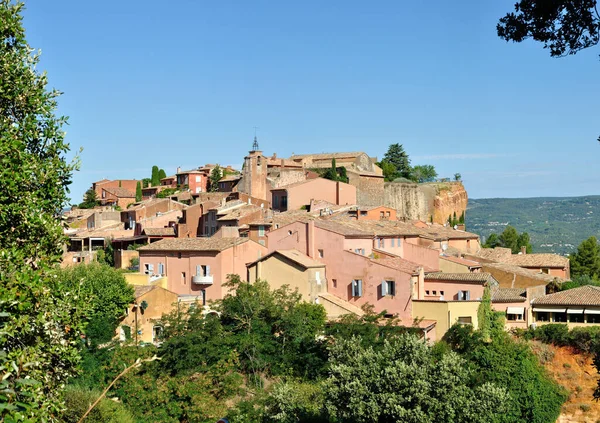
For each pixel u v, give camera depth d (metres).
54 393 23.17
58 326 24.38
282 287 61.62
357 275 64.62
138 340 54.38
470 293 63.97
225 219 91.88
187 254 72.88
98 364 47.03
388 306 62.53
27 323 20.72
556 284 78.12
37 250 24.61
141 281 67.12
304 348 53.81
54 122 26.31
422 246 77.25
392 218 105.81
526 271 81.81
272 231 71.94
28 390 19.34
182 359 48.69
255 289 58.47
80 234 102.50
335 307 62.41
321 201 102.56
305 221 68.56
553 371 61.53
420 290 64.19
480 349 58.00
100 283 53.84
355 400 35.47
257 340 53.06
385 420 35.38
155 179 157.12
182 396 44.88
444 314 59.66
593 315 65.88
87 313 26.14
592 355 61.31
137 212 109.50
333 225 70.69
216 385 47.88
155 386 45.34
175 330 52.72
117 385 45.00
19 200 24.05
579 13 19.89
